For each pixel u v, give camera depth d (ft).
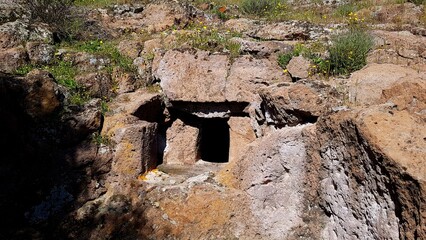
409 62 17.33
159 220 14.67
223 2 30.94
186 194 14.85
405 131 10.85
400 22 22.12
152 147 18.03
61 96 17.17
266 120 17.15
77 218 14.96
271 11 27.61
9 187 14.96
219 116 20.22
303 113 14.62
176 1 27.66
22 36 20.20
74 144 16.34
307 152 13.71
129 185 15.99
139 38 23.68
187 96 19.75
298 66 17.94
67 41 22.25
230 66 19.51
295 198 14.07
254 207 14.58
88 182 15.87
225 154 24.50
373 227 11.03
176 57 20.15
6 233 14.29
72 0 27.99
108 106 18.43
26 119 15.89
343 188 12.21
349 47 17.52
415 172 9.58
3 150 15.40
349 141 11.79
